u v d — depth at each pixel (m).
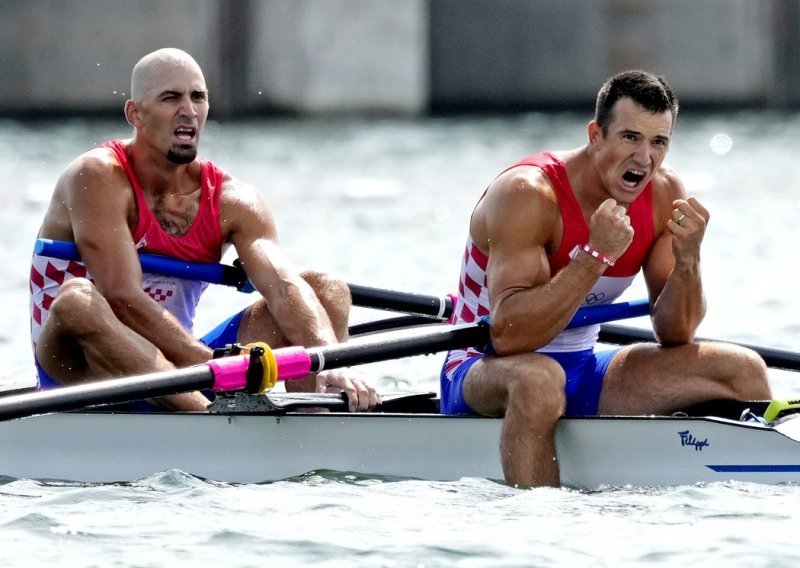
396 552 16.91
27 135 108.75
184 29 130.38
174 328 22.77
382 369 31.30
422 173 84.75
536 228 21.14
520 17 140.75
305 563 16.55
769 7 137.00
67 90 131.00
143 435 20.78
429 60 142.25
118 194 23.50
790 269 47.06
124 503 19.23
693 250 21.05
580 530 17.78
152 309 22.81
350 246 55.12
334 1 132.38
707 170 84.50
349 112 133.88
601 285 22.25
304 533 17.70
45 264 24.23
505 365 20.62
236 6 132.25
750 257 50.53
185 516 18.55
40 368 23.12
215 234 24.44
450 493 19.72
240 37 132.88
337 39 132.75
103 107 131.38
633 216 21.84
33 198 70.25
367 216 65.81
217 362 20.20
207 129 119.25
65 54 130.50
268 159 93.06
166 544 17.28
